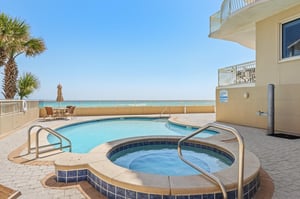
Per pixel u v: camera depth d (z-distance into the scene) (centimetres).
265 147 619
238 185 266
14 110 980
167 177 321
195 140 653
